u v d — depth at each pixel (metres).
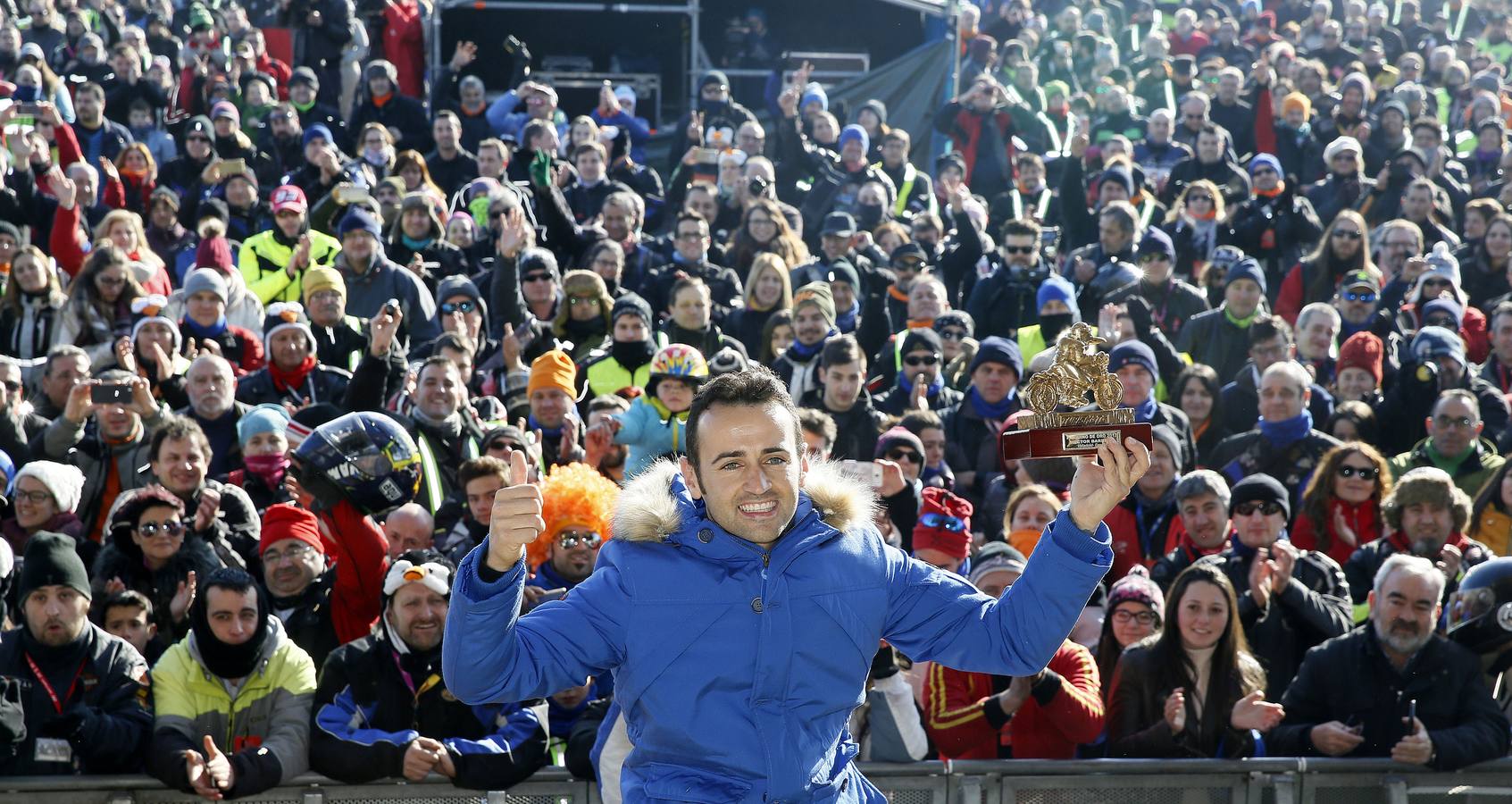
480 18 16.72
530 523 2.47
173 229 11.10
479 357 8.55
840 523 2.75
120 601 5.02
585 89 16.91
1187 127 14.65
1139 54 18.44
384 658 4.64
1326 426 8.00
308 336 7.45
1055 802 4.71
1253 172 12.83
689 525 2.67
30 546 4.63
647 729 2.66
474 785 4.51
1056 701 4.77
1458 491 6.03
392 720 4.61
